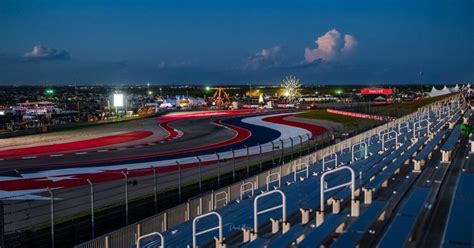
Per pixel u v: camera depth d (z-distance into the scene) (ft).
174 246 43.27
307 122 240.32
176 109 412.57
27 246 52.60
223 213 52.90
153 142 163.94
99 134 195.52
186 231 48.75
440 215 31.04
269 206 48.73
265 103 503.20
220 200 62.18
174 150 141.69
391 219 31.09
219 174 86.94
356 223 27.27
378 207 31.09
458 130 76.33
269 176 66.95
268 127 219.41
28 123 275.18
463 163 50.57
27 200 74.08
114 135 190.49
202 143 159.33
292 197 50.52
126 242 47.83
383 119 191.62
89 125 244.22
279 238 29.40
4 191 83.76
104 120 274.57
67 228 57.31
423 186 39.24
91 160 123.03
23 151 143.23
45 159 126.21
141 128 223.92
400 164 47.52
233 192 65.00
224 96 589.32
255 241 32.55
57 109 401.29
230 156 122.42
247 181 68.39
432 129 78.95
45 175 100.48
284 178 70.38
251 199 57.98
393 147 69.41
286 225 34.22
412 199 31.24
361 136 107.76
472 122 88.12
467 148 60.34
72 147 151.94
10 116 325.42
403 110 224.74
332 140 143.23
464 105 137.80
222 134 190.49
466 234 22.17
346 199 39.34
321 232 27.04
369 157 64.95
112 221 62.75
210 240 42.37
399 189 38.93
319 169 72.95
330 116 263.49
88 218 62.13
